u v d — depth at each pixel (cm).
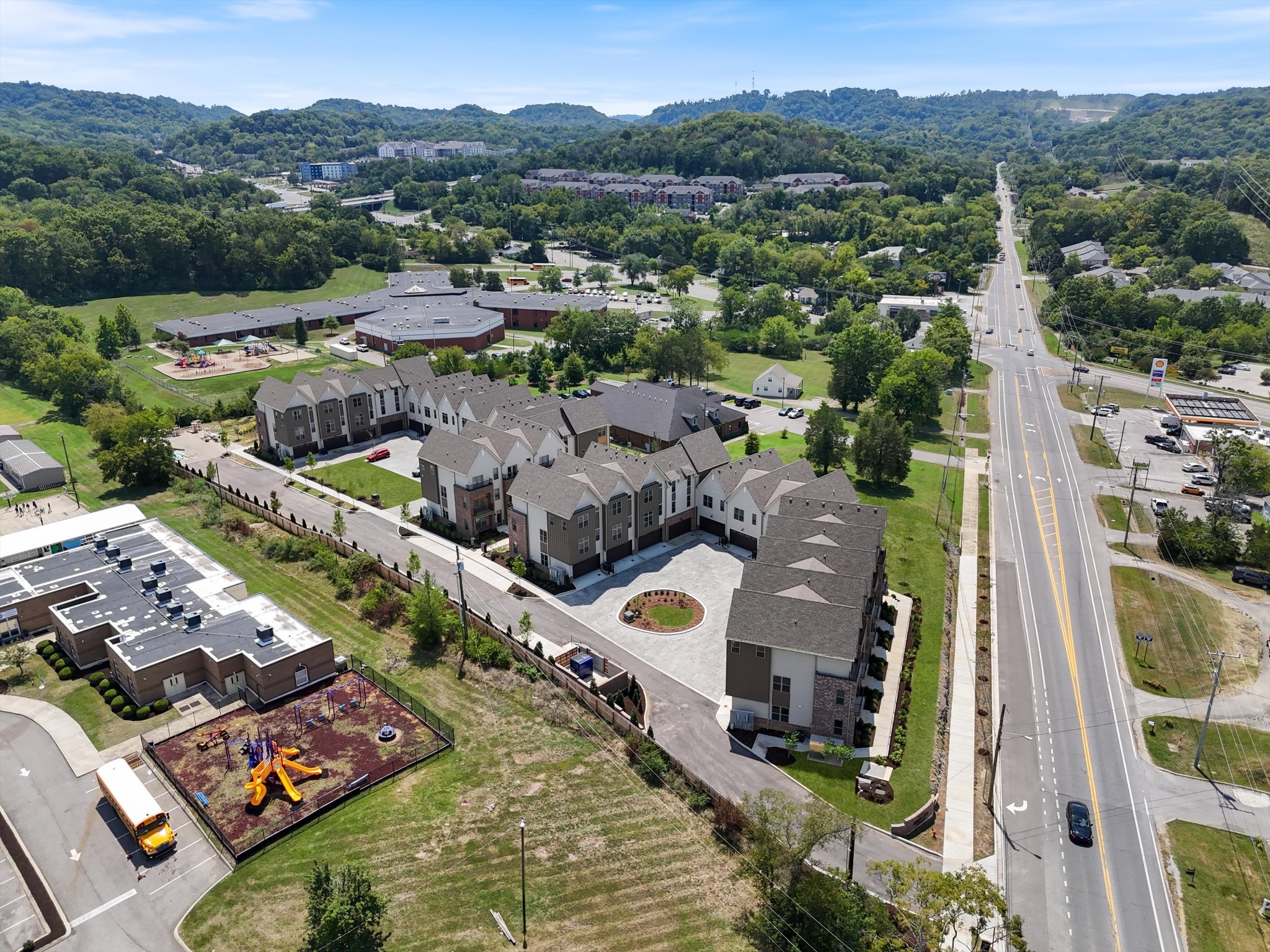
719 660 7762
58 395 14538
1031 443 14025
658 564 9556
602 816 5903
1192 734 6956
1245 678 7706
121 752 6500
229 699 7125
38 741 6606
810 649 6494
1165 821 6038
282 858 5488
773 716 6831
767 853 5056
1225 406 14812
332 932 4656
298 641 7375
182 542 9375
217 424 14450
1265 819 6059
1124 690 7544
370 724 6819
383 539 10044
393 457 12825
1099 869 5594
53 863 5466
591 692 7019
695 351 16600
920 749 6688
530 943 4903
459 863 5462
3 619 7831
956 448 13775
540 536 9269
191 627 7556
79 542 9431
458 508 10162
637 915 5112
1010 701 7375
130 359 18188
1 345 16088
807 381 17938
